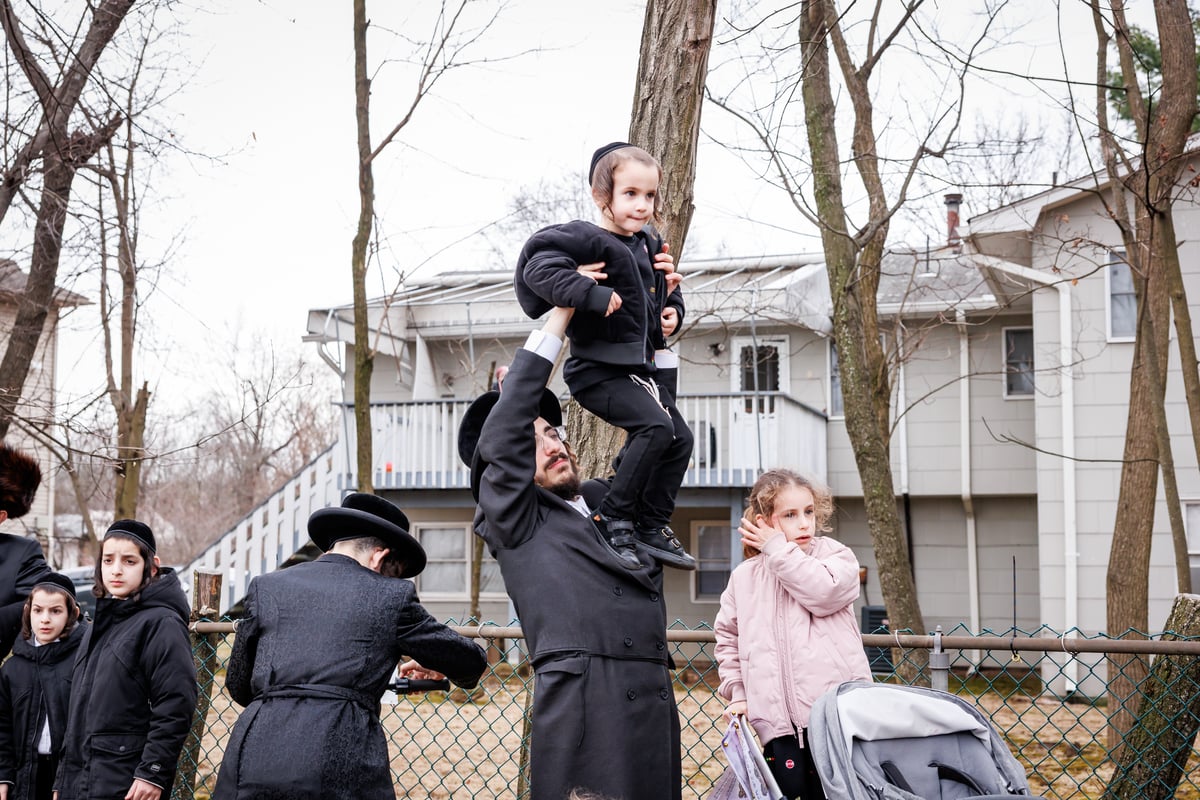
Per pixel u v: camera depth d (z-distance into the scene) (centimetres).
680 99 487
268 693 346
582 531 329
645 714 320
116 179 1153
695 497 1603
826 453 1750
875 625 1673
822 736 335
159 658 421
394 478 1650
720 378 1783
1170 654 404
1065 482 1446
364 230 1003
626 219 327
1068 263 1430
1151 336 780
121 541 429
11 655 463
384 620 357
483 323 1755
